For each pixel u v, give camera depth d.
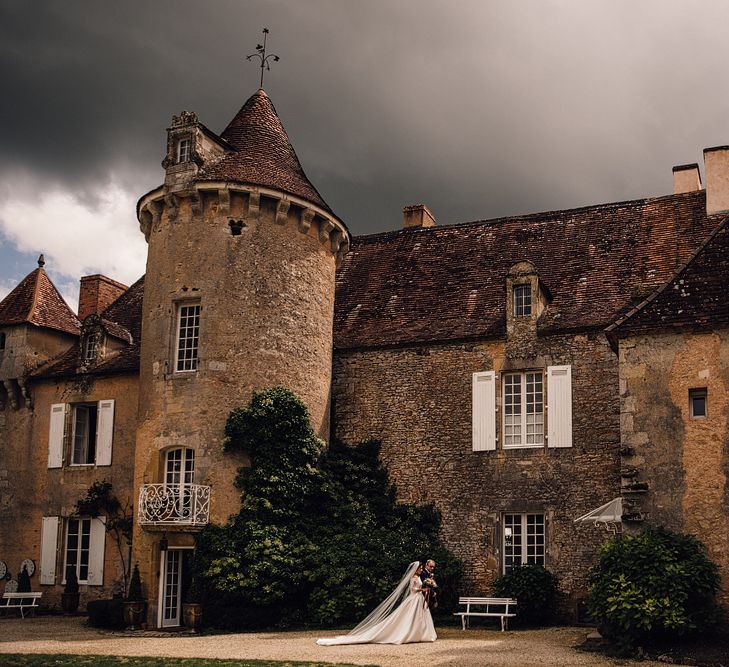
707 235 21.77
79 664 13.59
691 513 15.20
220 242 20.75
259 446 19.75
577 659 13.59
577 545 19.53
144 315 21.42
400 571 19.03
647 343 16.16
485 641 16.05
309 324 21.28
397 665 13.03
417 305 23.23
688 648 13.77
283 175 21.81
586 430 20.00
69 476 24.20
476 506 20.58
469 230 25.19
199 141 21.22
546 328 20.77
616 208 23.84
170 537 19.58
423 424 21.48
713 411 15.44
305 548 19.31
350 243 24.00
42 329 25.86
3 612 23.20
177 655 14.62
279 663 13.31
